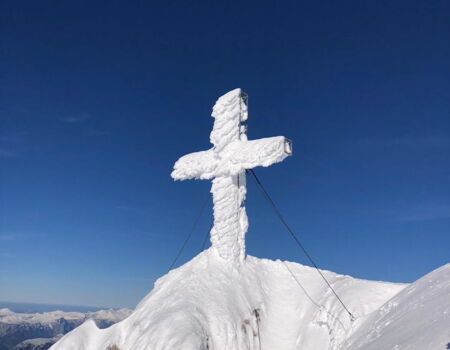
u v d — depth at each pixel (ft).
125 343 81.92
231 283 89.10
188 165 97.30
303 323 85.05
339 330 76.59
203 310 80.89
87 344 87.97
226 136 92.32
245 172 95.25
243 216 95.45
